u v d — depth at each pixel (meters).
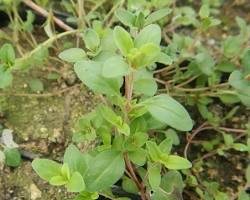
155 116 0.12
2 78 0.15
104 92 0.12
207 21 0.17
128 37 0.11
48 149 0.16
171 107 0.12
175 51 0.17
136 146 0.13
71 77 0.18
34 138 0.16
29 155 0.16
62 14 0.20
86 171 0.12
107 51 0.13
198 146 0.18
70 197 0.15
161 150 0.13
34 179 0.16
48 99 0.18
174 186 0.13
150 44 0.11
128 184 0.15
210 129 0.18
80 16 0.18
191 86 0.19
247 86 0.15
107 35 0.14
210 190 0.15
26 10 0.20
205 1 0.20
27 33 0.20
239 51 0.18
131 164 0.15
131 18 0.13
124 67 0.11
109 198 0.15
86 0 0.20
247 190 0.17
